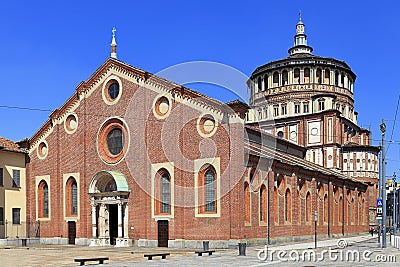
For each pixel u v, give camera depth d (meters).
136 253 36.06
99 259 28.67
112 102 47.19
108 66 47.75
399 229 102.69
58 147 50.19
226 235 39.56
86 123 48.62
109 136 47.59
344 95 82.69
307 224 53.66
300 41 87.56
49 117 51.03
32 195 51.34
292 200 49.97
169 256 33.19
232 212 39.50
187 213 41.47
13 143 52.06
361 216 74.94
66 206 49.00
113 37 48.62
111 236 46.34
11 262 29.86
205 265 26.67
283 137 80.62
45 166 50.88
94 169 47.53
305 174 53.72
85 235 47.09
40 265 27.92
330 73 81.81
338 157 77.38
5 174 49.25
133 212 44.47
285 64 81.75
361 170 78.62
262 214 44.03
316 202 55.97
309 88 80.75
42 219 50.31
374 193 79.12
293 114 80.62
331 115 77.62
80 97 49.22
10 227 49.16
